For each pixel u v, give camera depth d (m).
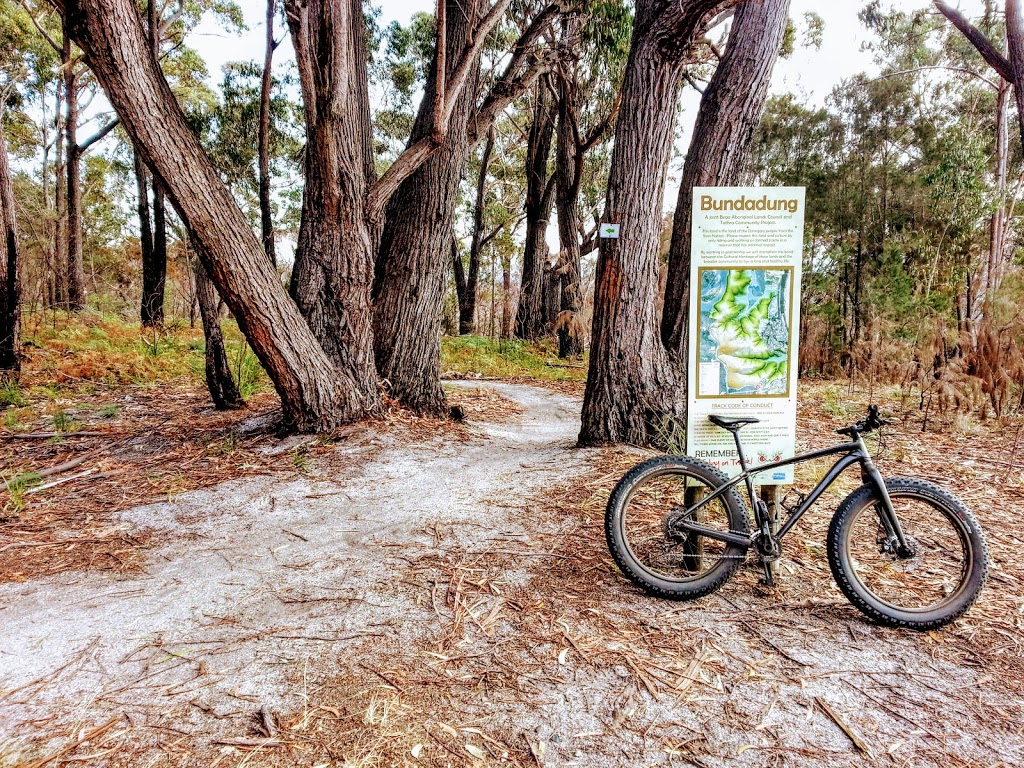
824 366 13.85
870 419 2.93
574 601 3.02
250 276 5.21
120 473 5.06
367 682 2.37
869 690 2.36
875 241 15.30
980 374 7.52
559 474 4.96
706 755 2.02
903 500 2.96
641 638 2.70
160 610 2.93
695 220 3.15
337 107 5.61
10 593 3.11
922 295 12.43
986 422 7.61
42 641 2.66
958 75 16.03
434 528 3.92
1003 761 2.00
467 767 1.94
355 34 6.28
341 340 6.09
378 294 6.96
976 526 2.80
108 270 28.42
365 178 6.36
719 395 3.25
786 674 2.46
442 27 5.62
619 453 5.38
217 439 5.92
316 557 3.52
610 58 9.89
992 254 12.93
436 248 6.97
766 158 18.08
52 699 2.26
